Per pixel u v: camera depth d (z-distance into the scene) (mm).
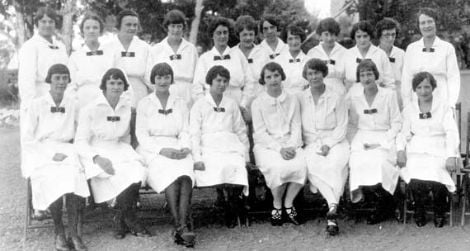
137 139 6137
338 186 5984
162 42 7105
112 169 5625
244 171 5992
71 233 5406
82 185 5477
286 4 20688
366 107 6453
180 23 6969
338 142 6367
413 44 6805
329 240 5594
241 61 7141
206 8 19625
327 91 6434
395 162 6102
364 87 6434
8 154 12094
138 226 5797
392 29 7117
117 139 6016
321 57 7059
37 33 6602
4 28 21438
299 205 6551
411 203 6461
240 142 6355
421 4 9781
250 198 6586
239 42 7512
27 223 5770
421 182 5848
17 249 5449
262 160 6211
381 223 6141
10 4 17797
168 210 6824
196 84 6996
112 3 16859
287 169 6008
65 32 16219
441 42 6629
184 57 7051
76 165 5574
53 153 5664
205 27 19703
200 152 6164
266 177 6105
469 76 11211
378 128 6430
